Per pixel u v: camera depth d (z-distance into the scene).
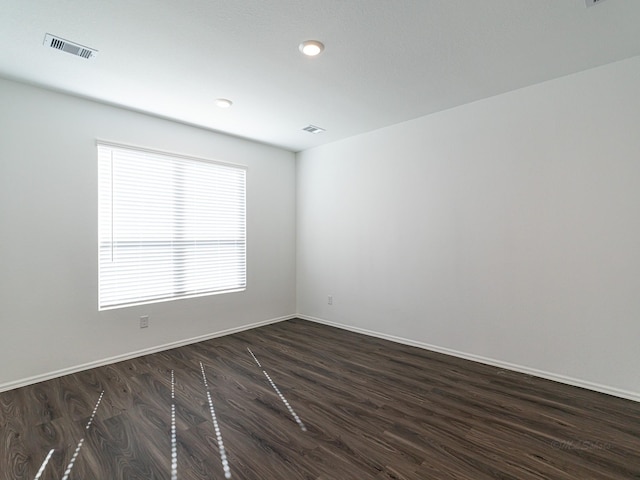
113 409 2.28
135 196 3.34
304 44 2.17
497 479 1.60
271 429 2.04
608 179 2.45
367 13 1.87
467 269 3.19
